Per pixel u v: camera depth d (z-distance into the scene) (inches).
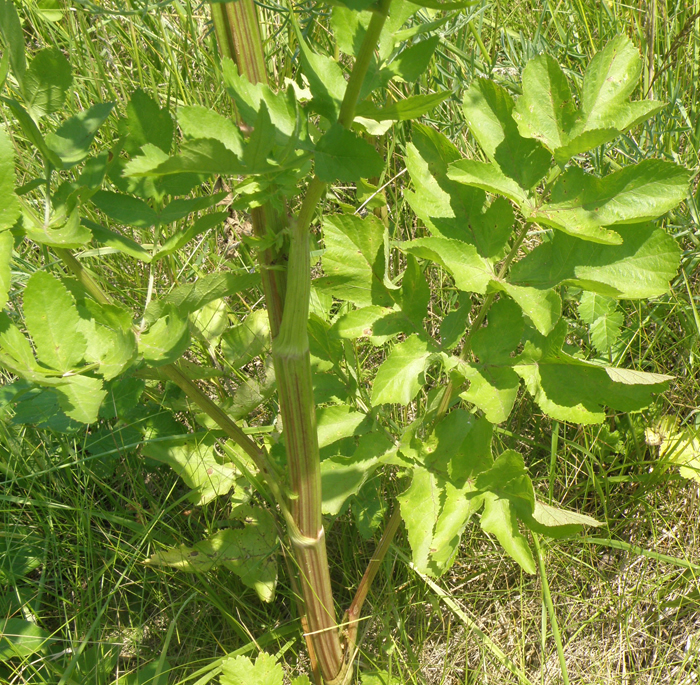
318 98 13.7
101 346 15.4
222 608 22.3
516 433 26.4
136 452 25.1
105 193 15.1
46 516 24.2
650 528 25.4
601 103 16.7
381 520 24.6
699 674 22.4
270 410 25.9
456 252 16.9
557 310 16.1
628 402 17.0
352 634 21.8
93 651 22.6
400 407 25.7
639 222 16.2
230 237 27.2
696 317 24.3
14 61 14.2
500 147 17.0
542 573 21.9
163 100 27.2
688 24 24.8
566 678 20.8
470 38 28.5
